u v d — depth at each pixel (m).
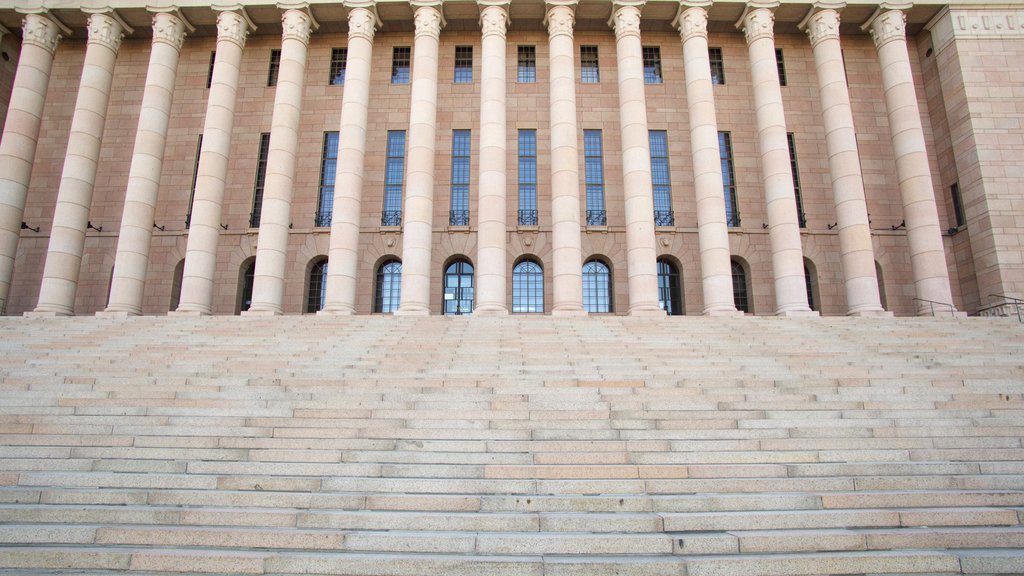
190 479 7.43
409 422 9.00
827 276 24.12
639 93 22.23
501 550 5.91
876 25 23.73
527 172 25.28
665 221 24.78
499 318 17.36
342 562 5.62
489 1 23.14
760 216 24.75
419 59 22.64
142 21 24.23
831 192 24.95
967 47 23.47
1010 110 22.89
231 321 16.92
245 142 25.45
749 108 25.83
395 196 25.03
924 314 20.66
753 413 9.31
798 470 7.67
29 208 24.89
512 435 8.62
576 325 16.22
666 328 15.90
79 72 26.19
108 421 9.10
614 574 5.45
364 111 22.50
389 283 24.59
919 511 6.53
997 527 6.42
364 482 7.35
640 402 9.70
